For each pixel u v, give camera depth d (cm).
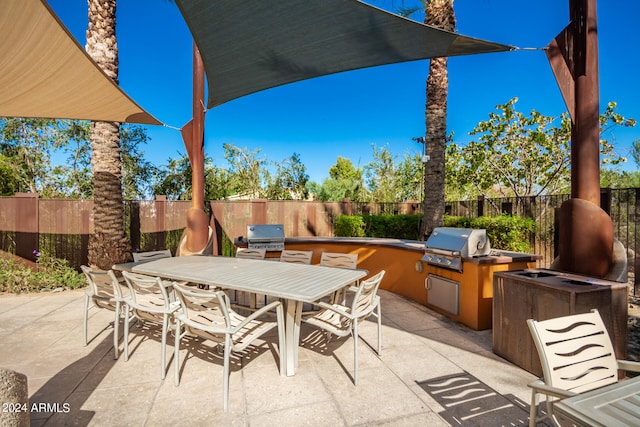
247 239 623
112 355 314
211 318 247
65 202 664
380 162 1505
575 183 315
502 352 308
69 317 427
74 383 262
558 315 252
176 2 305
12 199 634
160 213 731
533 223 683
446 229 443
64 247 664
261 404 233
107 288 321
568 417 115
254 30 349
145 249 715
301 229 906
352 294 554
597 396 124
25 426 133
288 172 1261
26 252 637
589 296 245
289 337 274
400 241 621
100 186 584
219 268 355
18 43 272
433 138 655
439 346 338
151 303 298
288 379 269
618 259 291
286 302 278
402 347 335
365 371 284
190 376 274
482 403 235
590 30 305
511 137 1140
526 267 403
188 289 248
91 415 220
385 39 345
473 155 1212
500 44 320
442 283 436
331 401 237
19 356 312
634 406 118
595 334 178
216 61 414
